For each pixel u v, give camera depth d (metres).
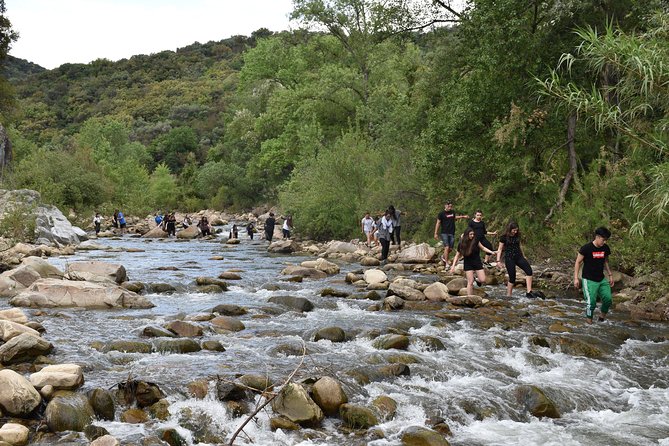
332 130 43.00
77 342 8.12
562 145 18.66
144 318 9.97
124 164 60.88
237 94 70.62
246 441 5.53
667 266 12.34
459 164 20.25
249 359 7.67
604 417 6.62
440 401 6.61
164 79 148.38
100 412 5.74
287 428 5.80
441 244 21.28
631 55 8.47
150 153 98.06
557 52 18.67
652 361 8.71
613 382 7.76
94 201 44.84
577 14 18.28
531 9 19.48
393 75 39.72
